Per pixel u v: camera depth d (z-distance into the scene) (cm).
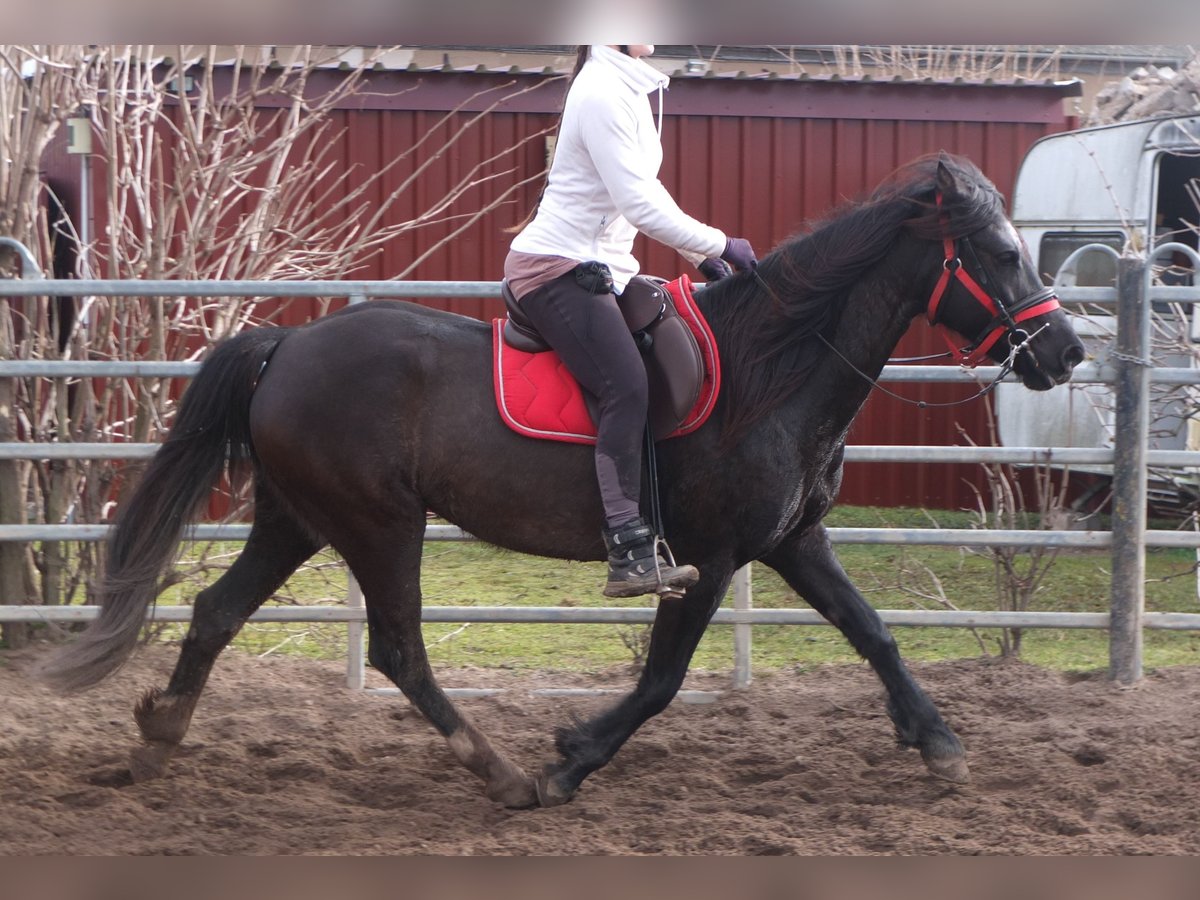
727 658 787
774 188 1212
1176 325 850
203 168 791
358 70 868
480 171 1180
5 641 735
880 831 488
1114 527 677
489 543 524
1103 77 1631
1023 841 477
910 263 503
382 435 503
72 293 671
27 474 759
